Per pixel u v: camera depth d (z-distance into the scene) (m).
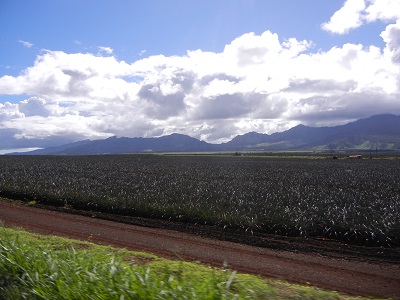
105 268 6.33
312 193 24.78
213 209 18.39
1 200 23.25
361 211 17.97
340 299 7.05
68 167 51.19
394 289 9.36
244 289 6.26
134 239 14.35
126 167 54.50
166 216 18.50
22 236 11.84
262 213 17.44
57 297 5.62
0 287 6.15
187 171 48.03
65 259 7.05
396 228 14.25
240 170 51.19
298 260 11.91
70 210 20.52
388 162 78.06
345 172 49.12
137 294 5.37
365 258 12.23
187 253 12.44
